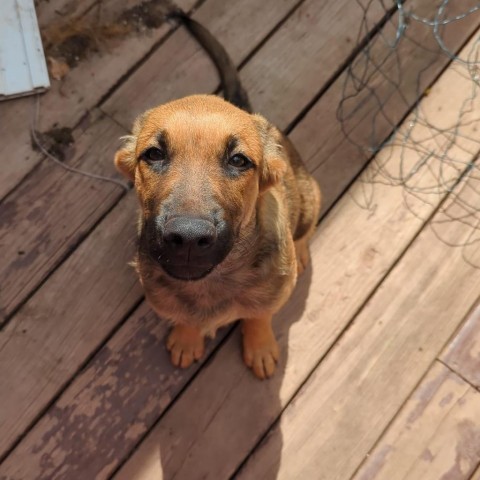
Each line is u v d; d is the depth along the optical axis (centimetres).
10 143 88
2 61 88
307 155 88
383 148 89
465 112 89
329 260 85
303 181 76
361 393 80
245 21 92
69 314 83
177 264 55
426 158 88
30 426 79
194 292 66
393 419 80
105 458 78
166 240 52
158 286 66
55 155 87
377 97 90
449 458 78
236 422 80
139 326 83
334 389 81
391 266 85
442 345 82
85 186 87
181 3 92
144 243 62
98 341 82
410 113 90
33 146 88
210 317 69
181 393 81
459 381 80
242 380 81
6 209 85
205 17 92
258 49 92
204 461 78
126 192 87
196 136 55
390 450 78
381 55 92
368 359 82
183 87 90
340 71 91
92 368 81
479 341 82
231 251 61
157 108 61
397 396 80
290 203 71
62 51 91
